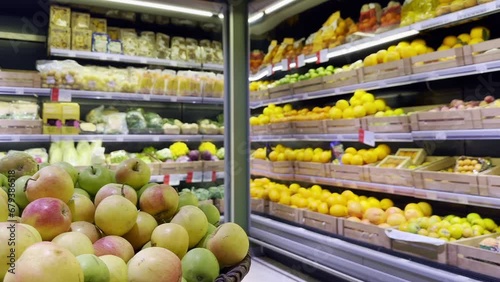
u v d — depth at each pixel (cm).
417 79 241
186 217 103
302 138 326
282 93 353
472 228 212
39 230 81
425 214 251
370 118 270
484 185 199
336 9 358
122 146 375
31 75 299
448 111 221
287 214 317
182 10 306
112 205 93
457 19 221
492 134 200
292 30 406
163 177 340
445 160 250
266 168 369
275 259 344
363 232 251
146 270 79
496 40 202
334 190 348
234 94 301
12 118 299
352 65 304
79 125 321
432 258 209
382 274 225
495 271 181
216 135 380
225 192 308
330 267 260
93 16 359
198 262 90
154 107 396
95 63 363
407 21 249
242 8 305
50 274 63
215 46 393
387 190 254
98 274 71
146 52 355
